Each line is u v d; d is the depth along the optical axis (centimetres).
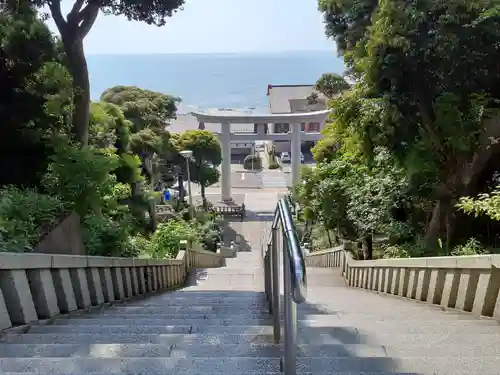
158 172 2836
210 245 2478
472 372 377
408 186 1041
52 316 594
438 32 841
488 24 834
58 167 969
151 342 469
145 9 1292
